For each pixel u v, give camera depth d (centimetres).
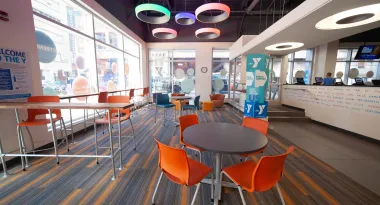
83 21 445
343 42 743
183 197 181
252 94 434
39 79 289
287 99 632
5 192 184
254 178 122
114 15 534
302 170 237
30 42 272
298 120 514
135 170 234
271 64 689
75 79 426
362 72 800
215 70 873
